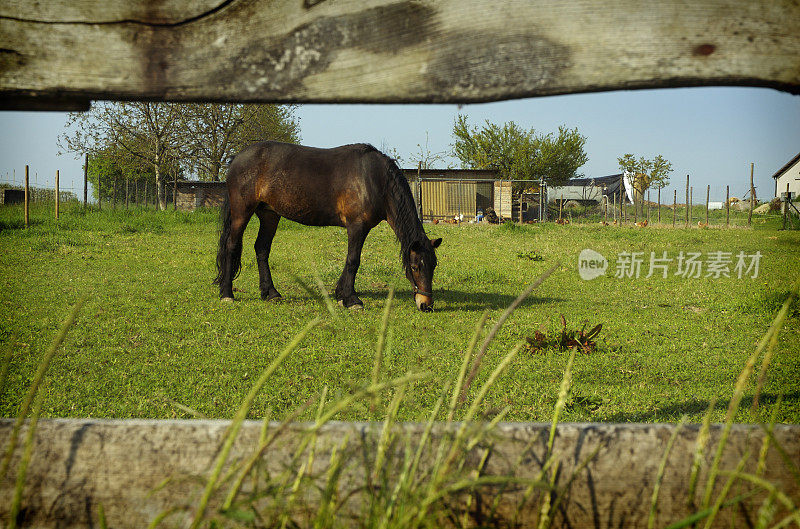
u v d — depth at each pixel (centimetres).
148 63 126
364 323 682
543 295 929
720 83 117
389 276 1101
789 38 116
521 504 122
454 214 3219
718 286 966
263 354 557
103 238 1556
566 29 118
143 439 130
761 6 116
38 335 609
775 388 455
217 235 1736
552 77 119
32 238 1448
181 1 125
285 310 767
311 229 1922
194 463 129
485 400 429
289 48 125
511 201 3350
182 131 3500
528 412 405
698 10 117
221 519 102
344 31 123
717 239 1708
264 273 859
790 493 128
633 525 128
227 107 3472
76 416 390
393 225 806
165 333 640
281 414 398
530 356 572
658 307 830
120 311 739
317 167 813
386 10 122
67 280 944
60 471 129
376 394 112
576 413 405
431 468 122
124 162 3684
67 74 126
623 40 118
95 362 524
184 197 3450
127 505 128
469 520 127
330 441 130
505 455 130
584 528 128
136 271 1068
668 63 117
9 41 125
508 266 1232
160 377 485
